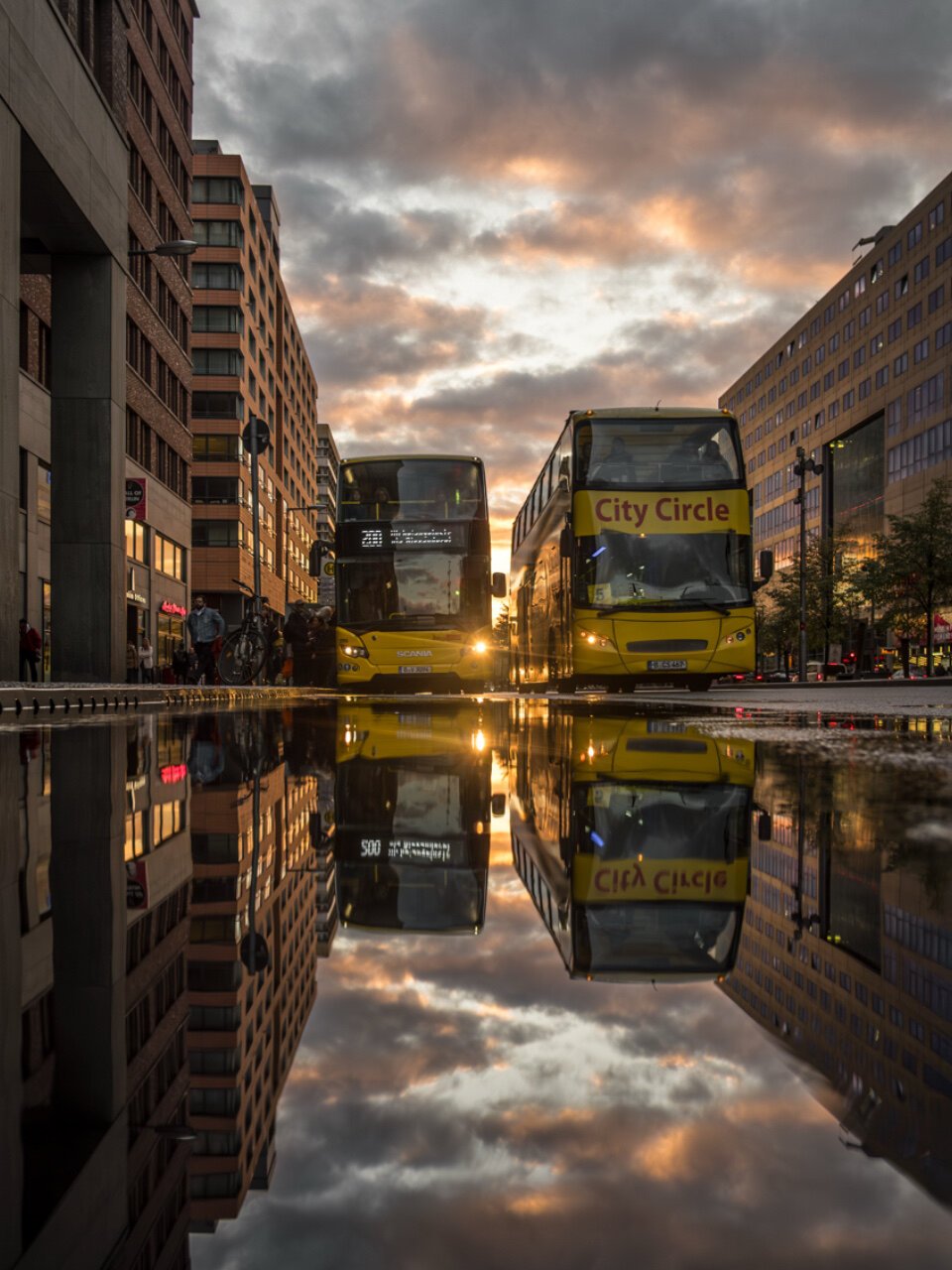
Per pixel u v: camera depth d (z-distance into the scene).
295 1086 0.65
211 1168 0.53
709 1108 0.58
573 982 0.91
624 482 16.27
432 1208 0.47
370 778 3.24
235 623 61.75
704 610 15.96
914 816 2.07
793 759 3.56
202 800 2.73
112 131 20.59
